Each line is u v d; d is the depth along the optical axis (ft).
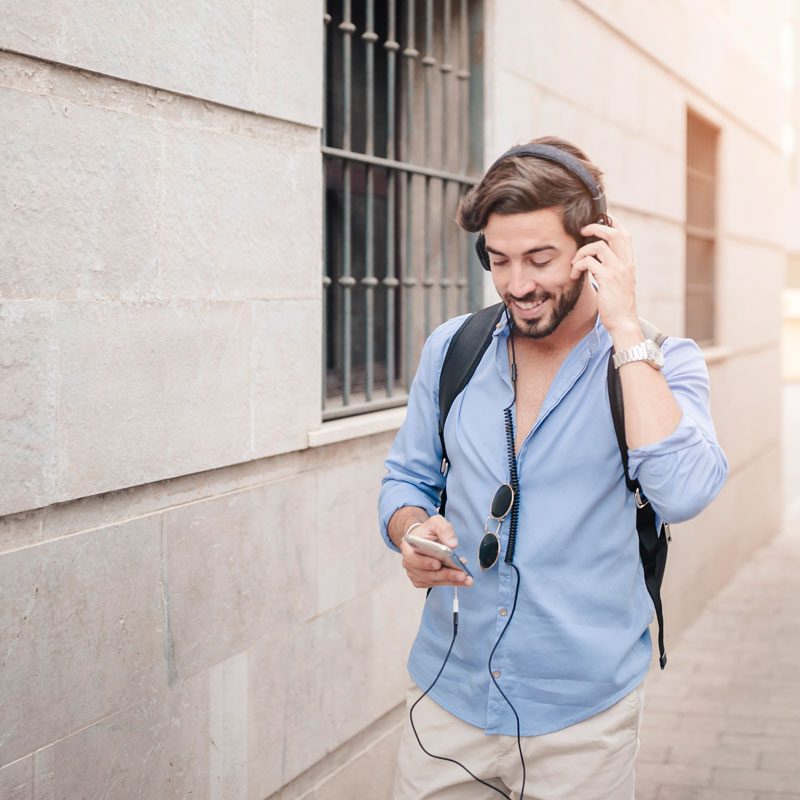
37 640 6.66
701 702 16.89
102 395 7.09
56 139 6.64
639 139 18.99
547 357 6.08
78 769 7.04
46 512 6.79
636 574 6.08
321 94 9.42
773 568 27.02
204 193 8.03
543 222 5.50
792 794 13.32
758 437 29.32
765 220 30.30
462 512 6.19
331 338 12.23
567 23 15.39
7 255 6.32
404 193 11.58
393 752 11.51
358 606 10.56
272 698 9.23
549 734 5.98
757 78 28.81
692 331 24.20
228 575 8.55
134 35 7.22
